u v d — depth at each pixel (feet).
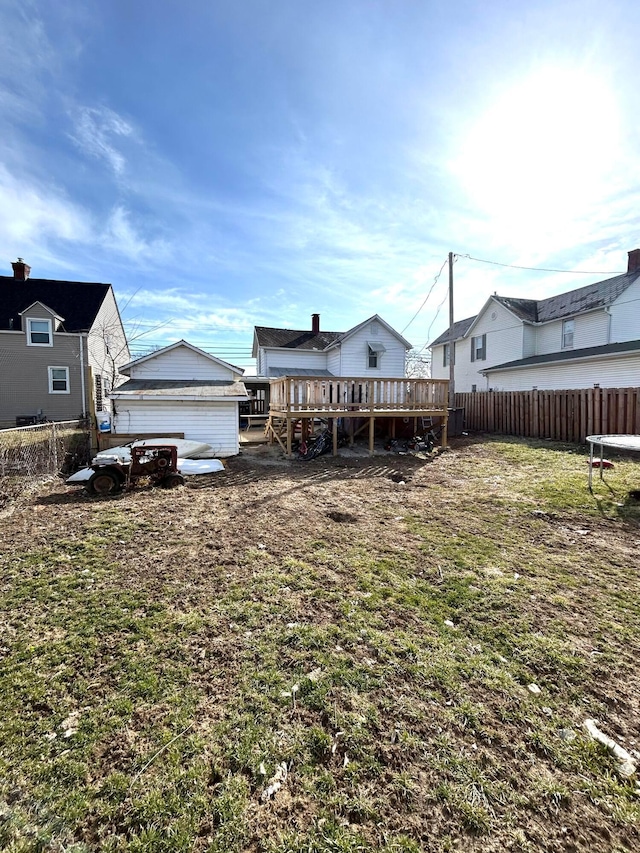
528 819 4.51
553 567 10.96
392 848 4.21
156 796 4.75
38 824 4.43
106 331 62.44
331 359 66.74
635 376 43.06
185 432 30.37
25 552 12.03
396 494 19.25
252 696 6.31
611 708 6.10
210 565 11.19
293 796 4.78
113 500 18.29
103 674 6.81
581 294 59.21
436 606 8.99
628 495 17.56
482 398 45.09
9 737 5.55
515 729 5.71
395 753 5.32
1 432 23.09
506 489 19.58
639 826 4.43
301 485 21.38
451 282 49.90
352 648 7.51
